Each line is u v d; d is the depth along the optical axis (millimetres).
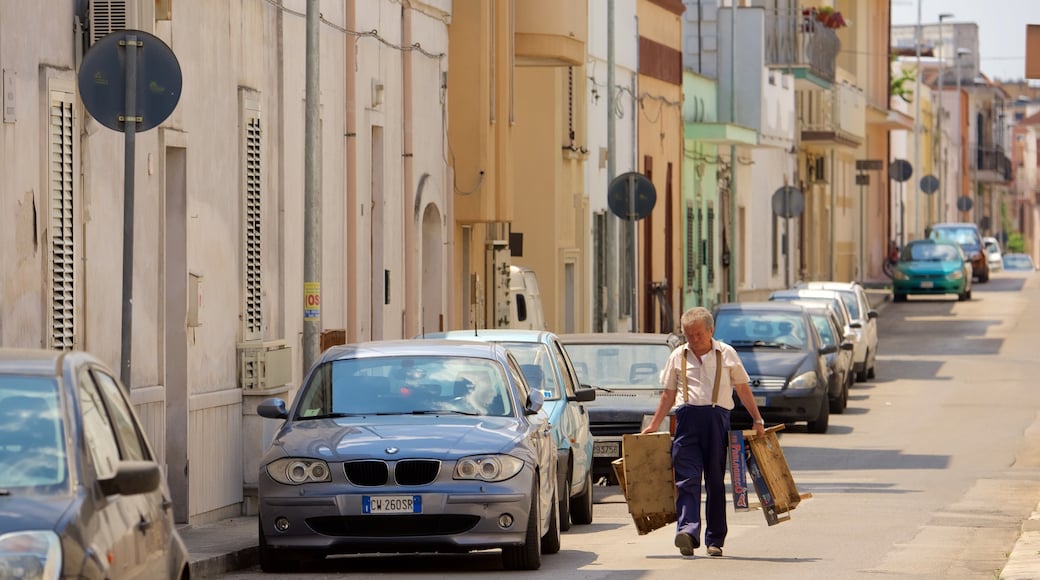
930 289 169125
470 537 33906
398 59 63125
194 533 40750
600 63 98625
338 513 33812
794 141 155375
